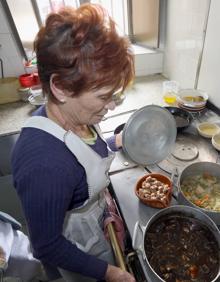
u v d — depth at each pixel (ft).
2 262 2.58
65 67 1.37
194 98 4.25
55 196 1.55
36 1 5.03
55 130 1.68
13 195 4.71
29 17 5.17
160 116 2.78
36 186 1.50
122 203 2.70
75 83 1.42
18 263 2.93
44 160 1.53
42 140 1.61
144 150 2.81
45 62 1.41
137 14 5.46
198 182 2.83
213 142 3.33
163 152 2.97
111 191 2.96
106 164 2.15
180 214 2.37
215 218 2.30
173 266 2.07
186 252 2.16
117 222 2.55
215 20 3.61
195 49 4.25
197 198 2.65
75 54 1.34
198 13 3.92
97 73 1.40
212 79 4.04
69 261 1.79
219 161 3.17
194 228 2.30
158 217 2.33
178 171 3.03
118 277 1.96
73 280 2.75
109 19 1.43
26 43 5.42
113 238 2.34
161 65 5.62
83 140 2.03
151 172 3.06
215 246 2.16
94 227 2.44
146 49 5.60
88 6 1.44
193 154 3.29
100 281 2.52
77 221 2.29
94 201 2.30
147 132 2.77
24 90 4.92
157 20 5.00
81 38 1.32
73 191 1.81
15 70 5.24
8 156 4.31
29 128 1.68
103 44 1.36
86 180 1.94
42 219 1.57
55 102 1.64
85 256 1.90
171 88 4.70
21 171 1.53
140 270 2.19
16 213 4.93
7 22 4.83
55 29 1.37
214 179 2.84
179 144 3.49
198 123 3.87
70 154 1.71
